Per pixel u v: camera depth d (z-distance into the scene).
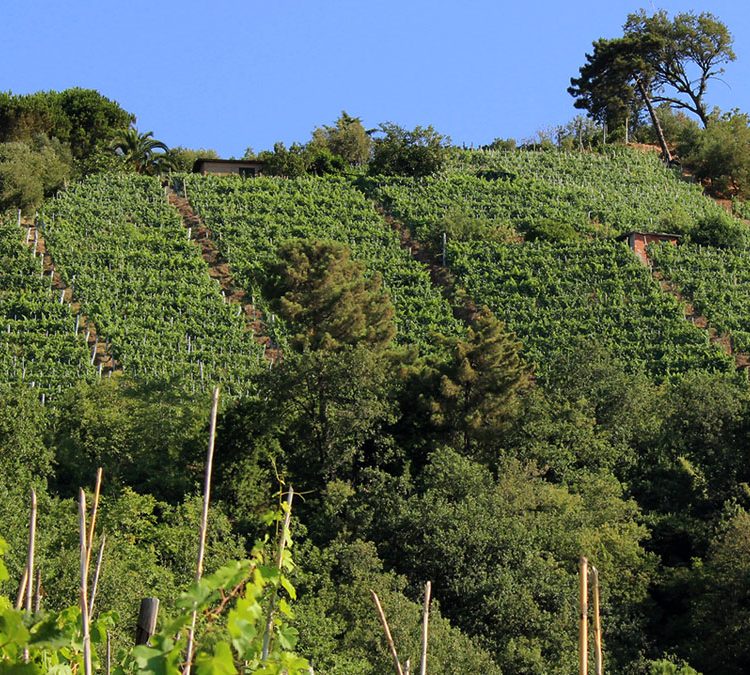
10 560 23.56
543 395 45.16
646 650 31.78
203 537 7.52
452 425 42.91
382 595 30.23
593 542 34.31
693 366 55.22
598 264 63.50
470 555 33.69
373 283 49.81
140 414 40.84
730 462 40.03
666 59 102.69
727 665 31.34
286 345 54.94
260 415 40.06
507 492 37.19
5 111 97.69
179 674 6.77
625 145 96.38
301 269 47.69
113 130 100.75
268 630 7.71
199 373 51.16
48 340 51.88
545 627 31.22
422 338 57.84
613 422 44.31
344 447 40.00
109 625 8.57
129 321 55.56
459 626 31.62
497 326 43.88
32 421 37.50
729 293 62.53
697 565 34.78
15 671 6.81
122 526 31.59
